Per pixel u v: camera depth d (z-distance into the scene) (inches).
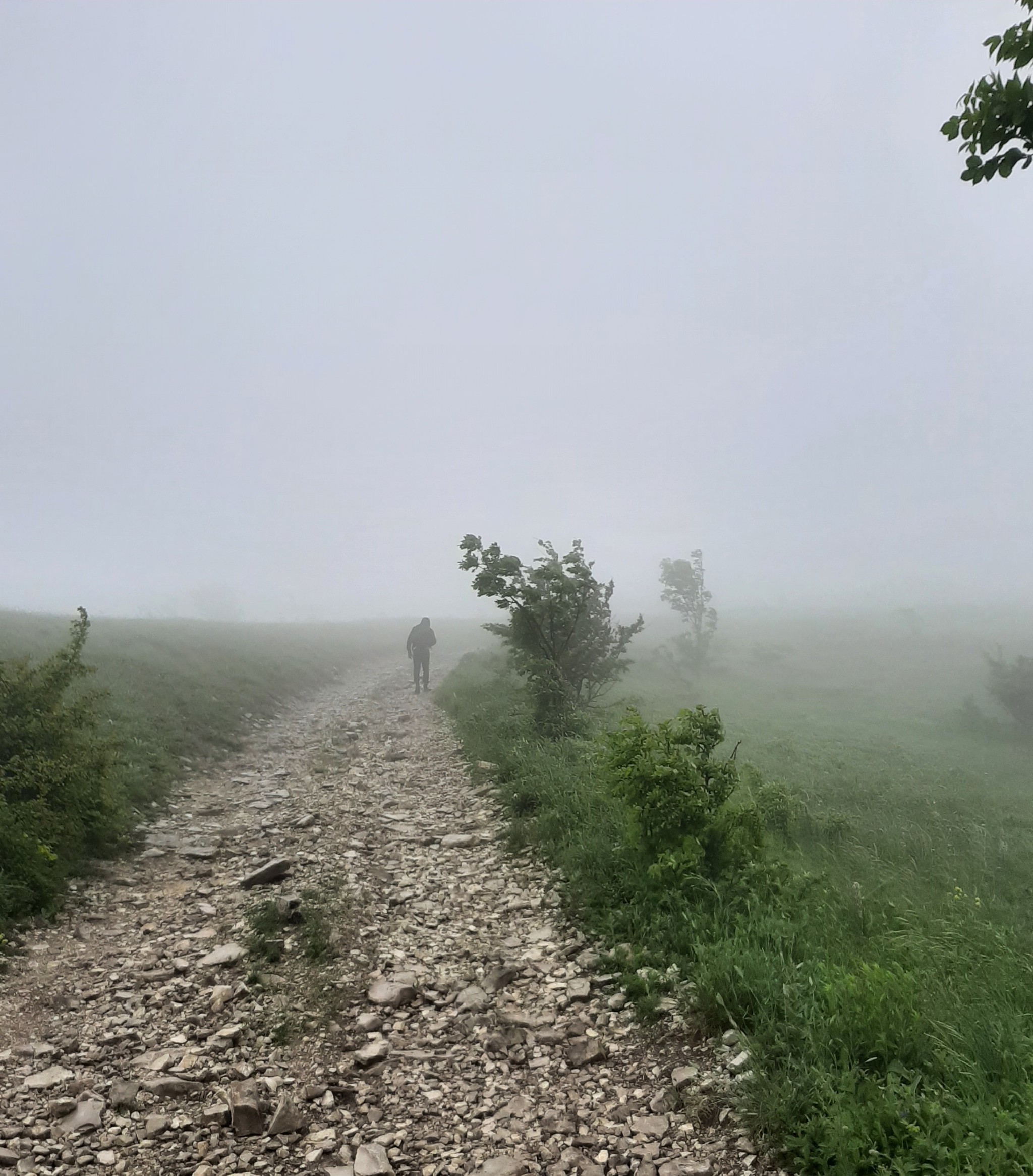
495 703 627.2
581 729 516.7
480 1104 160.7
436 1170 141.2
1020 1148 123.3
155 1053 178.2
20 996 200.2
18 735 304.7
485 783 427.5
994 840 453.1
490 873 296.8
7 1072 168.1
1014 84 165.8
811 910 239.9
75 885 274.8
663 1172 137.7
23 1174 136.9
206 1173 139.8
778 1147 139.4
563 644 563.8
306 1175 139.9
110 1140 148.3
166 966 221.6
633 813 266.4
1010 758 909.8
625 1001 198.7
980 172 179.0
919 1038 158.4
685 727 286.0
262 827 362.3
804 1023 168.1
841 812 469.1
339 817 377.7
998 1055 151.3
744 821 262.5
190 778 453.4
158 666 714.8
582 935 237.3
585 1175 138.6
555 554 573.6
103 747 330.3
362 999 203.2
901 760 817.5
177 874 299.6
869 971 179.9
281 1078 169.5
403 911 263.0
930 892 311.3
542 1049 180.4
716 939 213.8
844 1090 143.9
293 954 229.0
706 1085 159.6
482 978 215.3
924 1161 127.6
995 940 238.1
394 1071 172.4
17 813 275.0
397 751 537.3
